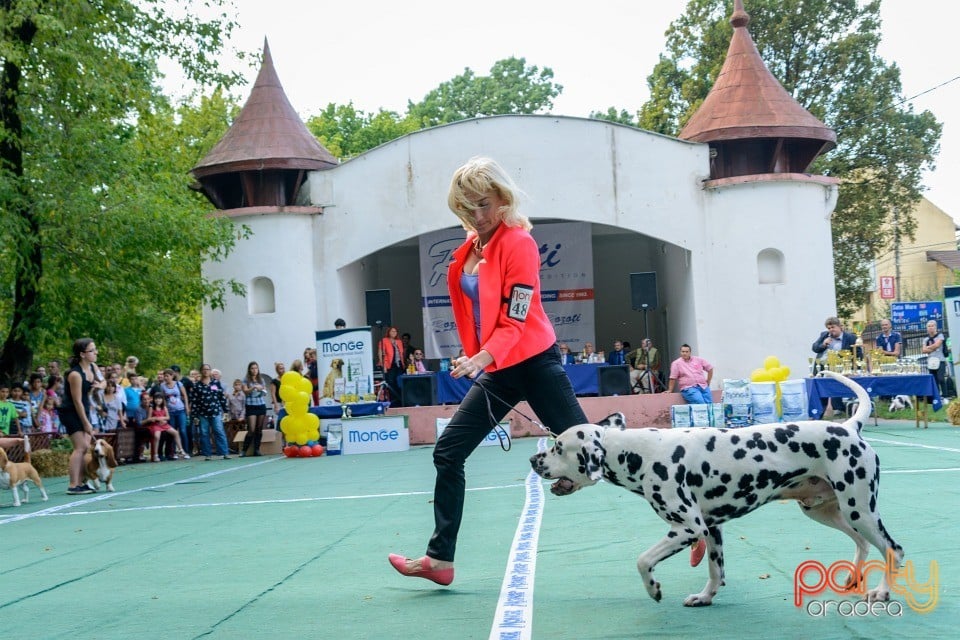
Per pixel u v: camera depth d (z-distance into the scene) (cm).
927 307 3111
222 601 562
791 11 4228
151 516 1056
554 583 560
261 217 2453
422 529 830
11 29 1753
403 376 2164
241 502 1156
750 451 463
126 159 1947
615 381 2161
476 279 533
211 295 2181
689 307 2475
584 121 2444
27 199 1766
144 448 2233
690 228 2442
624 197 2444
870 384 1748
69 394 1368
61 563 753
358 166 2475
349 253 2469
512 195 516
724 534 701
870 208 4194
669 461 466
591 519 823
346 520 923
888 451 1342
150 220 1881
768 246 2392
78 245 1884
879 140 4222
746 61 2541
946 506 796
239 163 2461
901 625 423
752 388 1836
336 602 541
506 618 474
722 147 2466
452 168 2458
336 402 2062
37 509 1195
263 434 2183
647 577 473
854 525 459
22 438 1445
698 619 451
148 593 603
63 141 1825
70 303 1959
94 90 1797
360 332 2070
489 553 687
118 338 2127
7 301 2262
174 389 2138
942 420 1969
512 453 1692
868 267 4397
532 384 523
